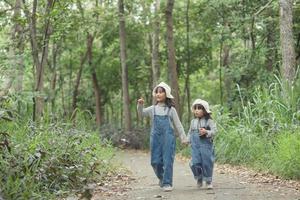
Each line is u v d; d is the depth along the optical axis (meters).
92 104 37.62
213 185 10.22
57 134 10.66
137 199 8.40
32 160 7.71
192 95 40.06
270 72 22.30
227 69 24.72
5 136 7.39
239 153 14.60
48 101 16.66
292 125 13.51
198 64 31.62
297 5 20.88
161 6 26.73
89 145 11.74
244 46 28.48
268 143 13.66
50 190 8.09
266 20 22.78
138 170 13.55
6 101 9.23
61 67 35.00
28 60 16.44
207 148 9.73
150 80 33.94
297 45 22.70
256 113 15.98
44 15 13.67
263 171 12.40
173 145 9.44
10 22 14.43
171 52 22.06
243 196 8.62
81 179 8.61
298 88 15.04
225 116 16.91
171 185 9.36
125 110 27.84
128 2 26.38
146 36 32.66
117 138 25.95
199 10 27.72
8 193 6.85
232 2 23.45
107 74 34.69
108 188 9.62
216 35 26.92
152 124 9.58
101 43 34.12
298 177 10.88
